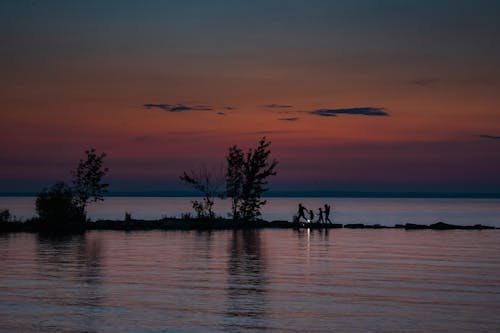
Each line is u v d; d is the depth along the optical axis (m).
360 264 29.56
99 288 22.47
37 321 17.55
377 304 20.14
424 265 29.28
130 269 27.20
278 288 22.86
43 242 40.12
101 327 16.97
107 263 29.14
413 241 42.66
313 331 16.80
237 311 19.00
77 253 33.31
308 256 32.72
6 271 26.31
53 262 29.33
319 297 21.19
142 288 22.55
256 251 35.06
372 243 40.81
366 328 17.11
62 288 22.38
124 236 46.06
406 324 17.55
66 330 16.62
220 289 22.52
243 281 24.28
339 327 17.20
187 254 33.25
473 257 32.59
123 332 16.50
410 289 22.75
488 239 44.59
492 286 23.45
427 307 19.69
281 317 18.30
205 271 26.80
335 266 28.78
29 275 25.25
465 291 22.45
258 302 20.33
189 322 17.62
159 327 17.06
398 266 28.84
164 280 24.34
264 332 16.69
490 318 18.23
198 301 20.38
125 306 19.55
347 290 22.55
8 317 18.00
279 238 44.78
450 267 28.66
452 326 17.33
